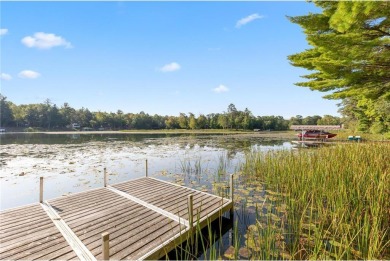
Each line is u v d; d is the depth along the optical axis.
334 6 5.30
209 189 6.24
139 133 43.31
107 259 2.39
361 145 7.46
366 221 3.11
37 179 7.71
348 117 27.16
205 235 3.82
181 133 42.31
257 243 3.22
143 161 11.11
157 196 5.04
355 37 4.85
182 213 4.09
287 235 3.44
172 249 3.18
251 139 24.00
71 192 6.38
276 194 5.24
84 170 9.11
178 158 11.92
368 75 6.01
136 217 3.94
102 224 3.67
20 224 3.65
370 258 2.60
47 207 4.39
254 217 4.32
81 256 2.80
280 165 6.77
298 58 8.45
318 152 7.63
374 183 4.16
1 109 51.31
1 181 7.45
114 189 5.57
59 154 13.44
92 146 18.00
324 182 4.48
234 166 9.68
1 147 17.14
